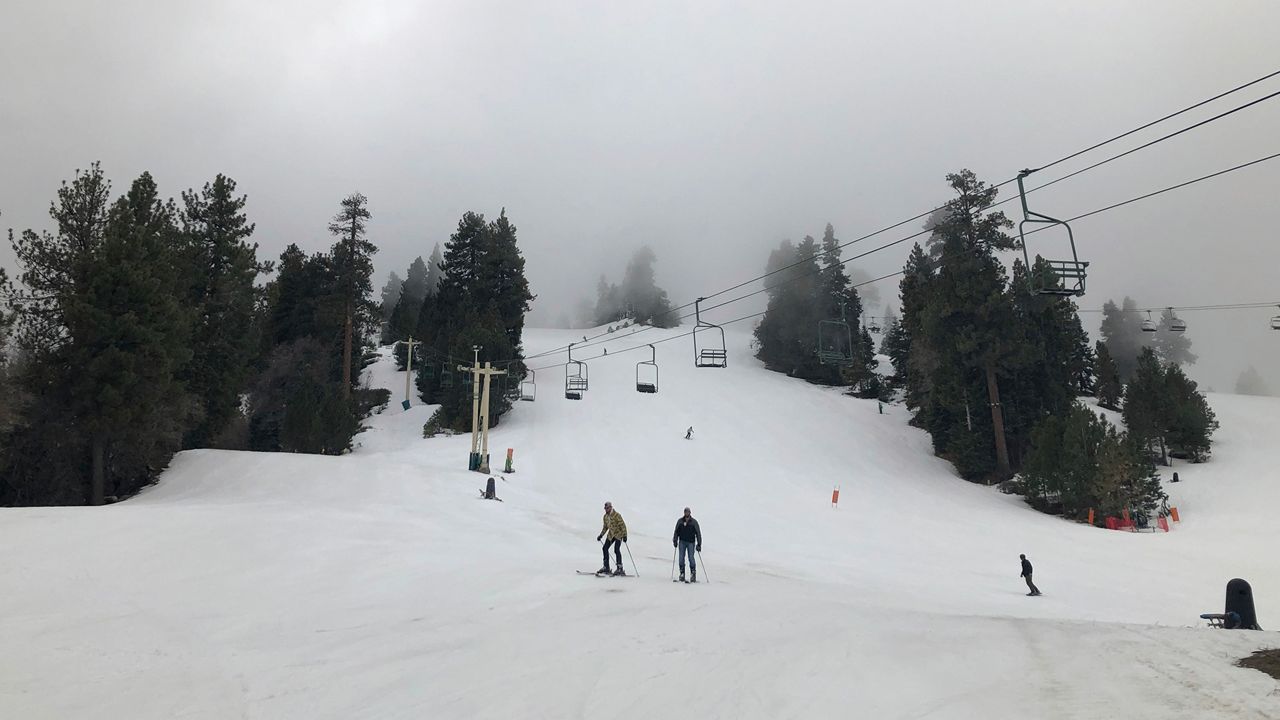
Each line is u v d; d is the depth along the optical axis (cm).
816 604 1486
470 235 9294
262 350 7719
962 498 5153
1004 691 754
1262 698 639
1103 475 4312
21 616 1314
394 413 8000
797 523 4025
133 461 4191
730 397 8350
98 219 4278
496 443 6353
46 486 3872
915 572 2684
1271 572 2734
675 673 924
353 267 7356
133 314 3850
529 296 9000
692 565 1891
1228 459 5484
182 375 4838
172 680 971
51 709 837
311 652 1143
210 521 2508
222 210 5381
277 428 7256
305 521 2670
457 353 7181
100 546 1988
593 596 1600
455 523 3017
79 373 3841
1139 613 1973
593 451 6122
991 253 6072
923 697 758
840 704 753
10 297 3850
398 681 962
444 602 1566
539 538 2792
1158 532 3997
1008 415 5916
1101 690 724
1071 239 1775
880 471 5891
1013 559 3077
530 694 865
